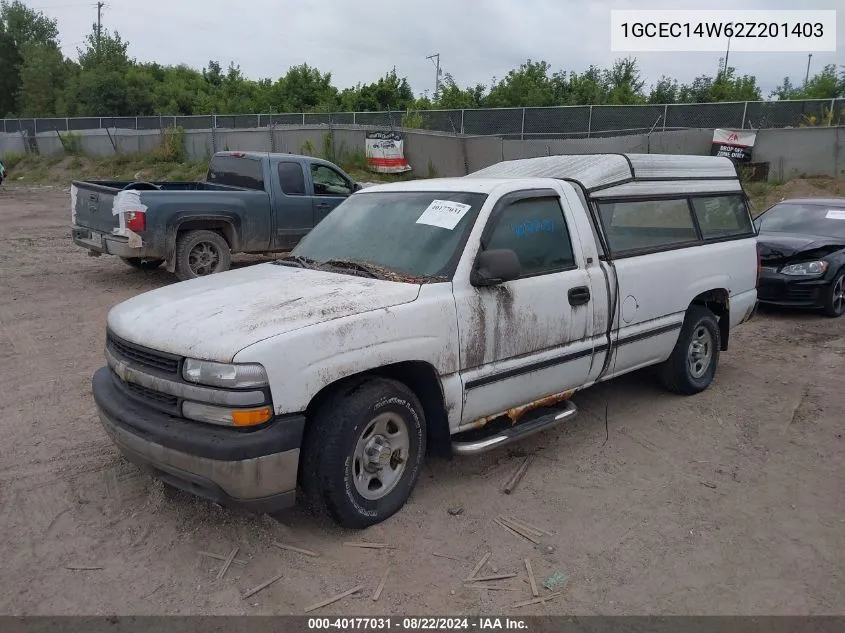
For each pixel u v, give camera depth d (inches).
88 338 284.4
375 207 188.9
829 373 259.9
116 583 127.5
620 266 193.8
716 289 233.5
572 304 178.9
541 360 172.6
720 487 168.9
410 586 127.8
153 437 131.4
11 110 2502.5
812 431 204.1
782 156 816.9
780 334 322.3
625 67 1504.7
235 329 131.3
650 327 205.6
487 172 219.9
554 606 123.0
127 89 1876.2
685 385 228.1
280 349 127.0
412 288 150.4
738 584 130.3
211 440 125.1
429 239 166.7
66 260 472.7
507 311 163.3
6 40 2450.8
